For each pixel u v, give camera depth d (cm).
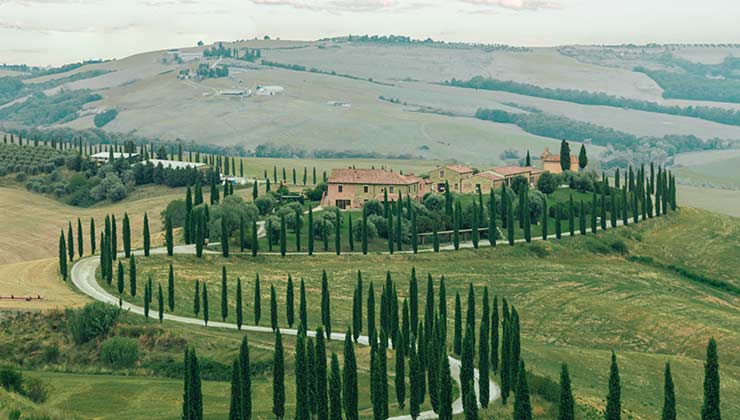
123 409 12125
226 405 12356
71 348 14425
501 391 12275
